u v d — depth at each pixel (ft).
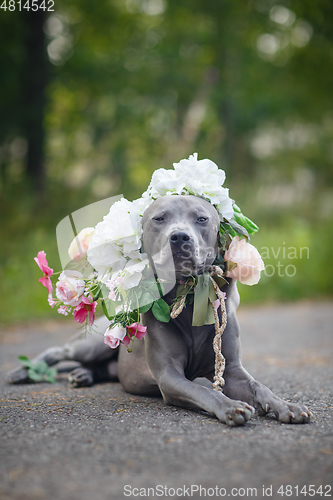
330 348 18.43
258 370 14.40
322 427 7.96
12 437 7.59
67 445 7.18
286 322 25.89
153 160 54.95
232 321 9.75
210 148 56.08
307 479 5.99
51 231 35.24
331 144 58.70
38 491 5.78
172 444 7.14
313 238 40.01
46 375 12.96
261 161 57.93
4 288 28.07
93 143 53.72
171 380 9.14
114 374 12.83
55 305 9.64
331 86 56.29
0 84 44.80
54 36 48.26
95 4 48.47
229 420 7.97
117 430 7.87
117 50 51.67
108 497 5.65
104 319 12.19
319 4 53.83
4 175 45.73
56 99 51.60
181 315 9.60
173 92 53.88
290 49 56.34
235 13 53.88
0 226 35.81
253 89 54.54
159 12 54.49
